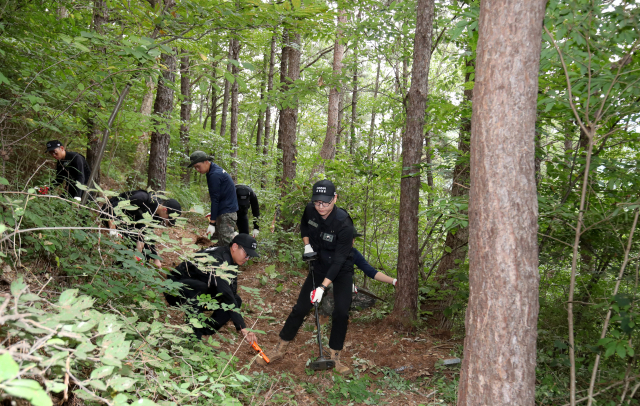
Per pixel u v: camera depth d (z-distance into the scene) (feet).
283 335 11.99
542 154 11.95
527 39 5.53
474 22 8.61
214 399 7.76
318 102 55.67
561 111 10.62
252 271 20.13
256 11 10.07
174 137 35.94
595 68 8.32
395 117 20.68
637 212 8.10
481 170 5.79
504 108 5.59
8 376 2.71
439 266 17.79
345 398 10.46
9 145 10.88
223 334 13.24
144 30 11.51
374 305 17.24
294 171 25.46
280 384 10.81
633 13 7.35
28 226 8.89
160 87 20.56
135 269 8.96
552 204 10.42
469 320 5.99
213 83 9.95
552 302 12.59
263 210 29.99
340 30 19.94
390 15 18.83
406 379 11.78
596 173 11.09
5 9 9.64
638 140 10.88
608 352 7.48
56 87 10.90
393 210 20.26
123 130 16.61
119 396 4.07
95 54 10.10
